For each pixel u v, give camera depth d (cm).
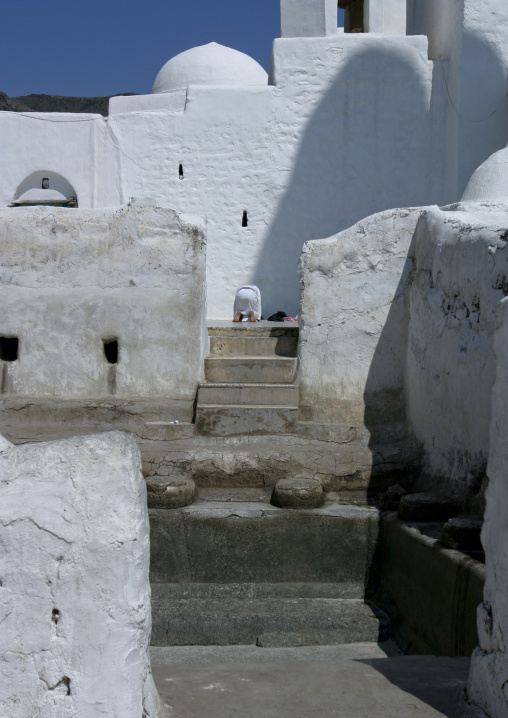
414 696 321
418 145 1070
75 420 682
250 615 506
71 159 1083
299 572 560
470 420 529
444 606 434
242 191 1072
